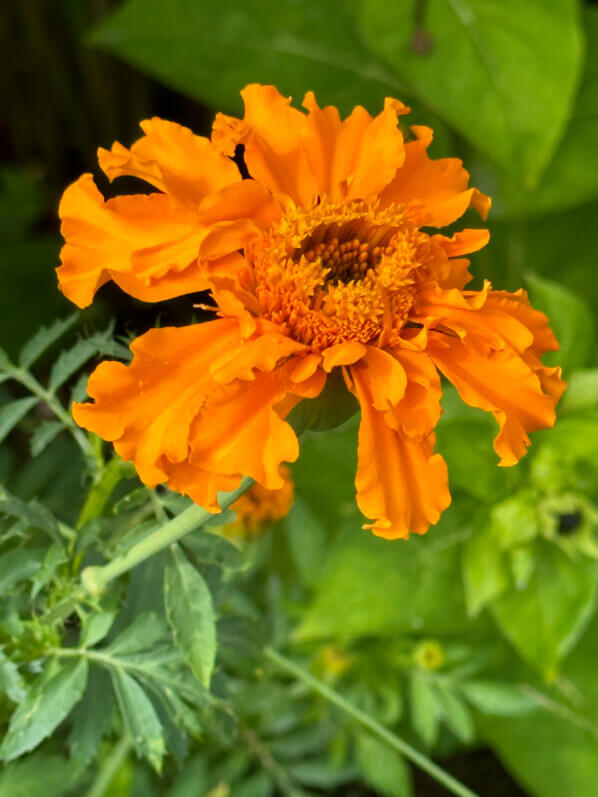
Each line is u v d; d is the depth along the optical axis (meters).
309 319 0.25
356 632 0.38
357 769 0.38
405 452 0.25
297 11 0.50
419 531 0.25
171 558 0.26
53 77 0.58
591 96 0.51
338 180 0.26
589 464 0.38
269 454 0.24
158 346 0.24
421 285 0.25
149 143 0.25
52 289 0.54
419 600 0.38
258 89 0.26
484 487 0.38
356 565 0.38
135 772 0.36
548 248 0.56
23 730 0.26
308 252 0.26
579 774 0.41
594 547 0.38
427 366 0.25
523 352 0.25
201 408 0.24
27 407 0.28
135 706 0.27
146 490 0.26
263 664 0.33
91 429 0.24
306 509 0.40
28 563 0.27
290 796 0.37
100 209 0.24
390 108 0.26
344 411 0.25
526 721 0.42
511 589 0.38
